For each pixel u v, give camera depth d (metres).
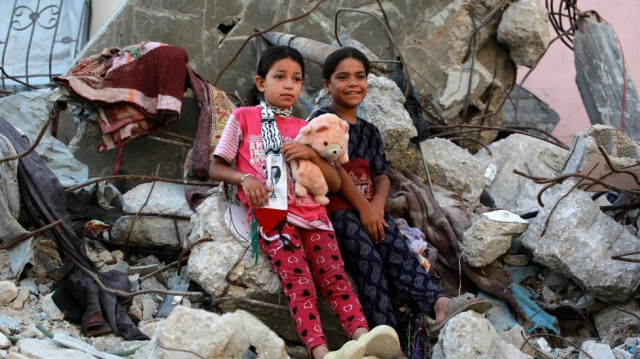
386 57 6.89
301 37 6.41
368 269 4.17
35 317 4.24
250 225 4.08
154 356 3.32
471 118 7.11
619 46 7.24
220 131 5.52
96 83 5.48
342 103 4.57
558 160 6.45
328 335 4.36
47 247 4.82
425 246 4.46
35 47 7.90
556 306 4.80
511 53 6.98
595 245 4.70
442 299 4.09
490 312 4.76
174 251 5.23
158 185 5.55
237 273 4.18
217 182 5.14
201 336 3.29
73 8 7.94
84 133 5.77
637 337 4.50
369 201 4.47
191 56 6.75
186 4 6.73
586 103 7.31
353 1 6.89
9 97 5.51
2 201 4.49
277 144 4.09
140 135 5.61
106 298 4.31
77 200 4.99
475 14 6.97
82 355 3.75
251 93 6.03
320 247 4.07
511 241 5.00
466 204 5.61
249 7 6.82
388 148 5.36
